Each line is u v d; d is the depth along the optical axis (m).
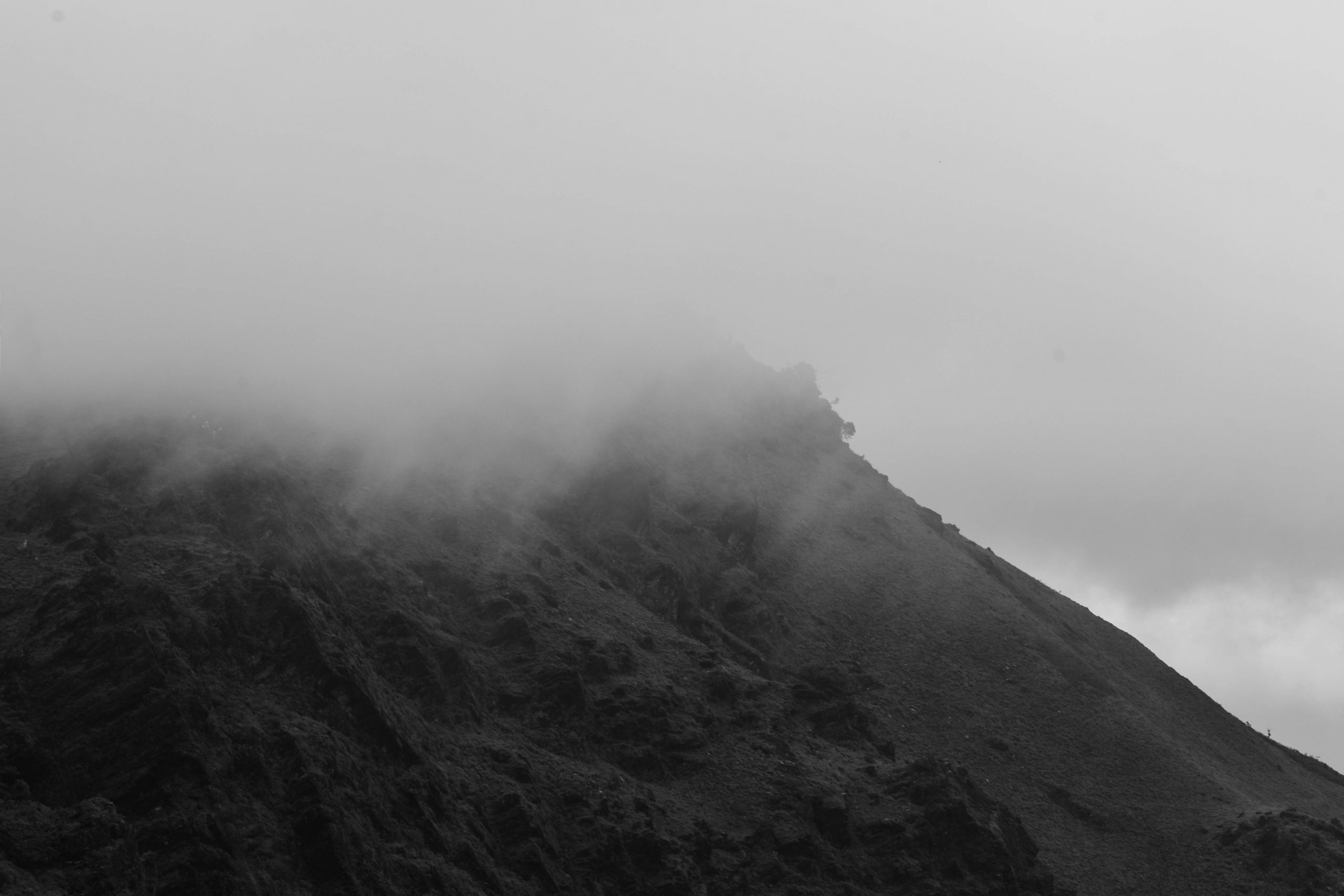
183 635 71.38
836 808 89.94
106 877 56.69
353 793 69.94
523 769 82.50
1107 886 102.62
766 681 104.88
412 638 86.31
